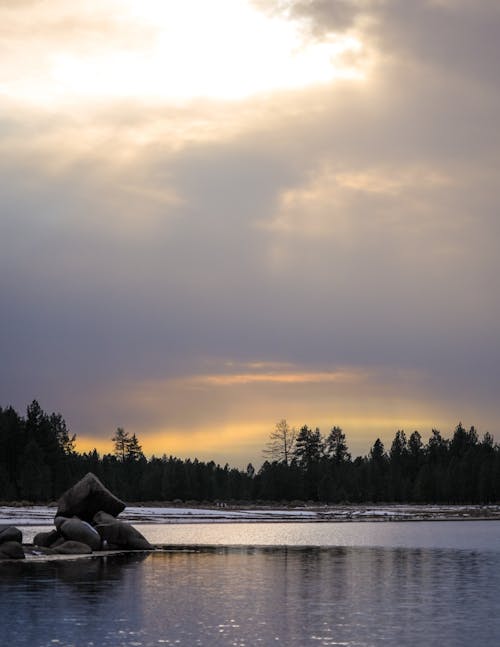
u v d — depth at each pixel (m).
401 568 63.88
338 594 49.00
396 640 35.38
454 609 43.41
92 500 78.19
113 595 47.09
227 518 155.00
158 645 34.19
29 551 70.69
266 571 61.25
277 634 36.53
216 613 41.88
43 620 39.19
